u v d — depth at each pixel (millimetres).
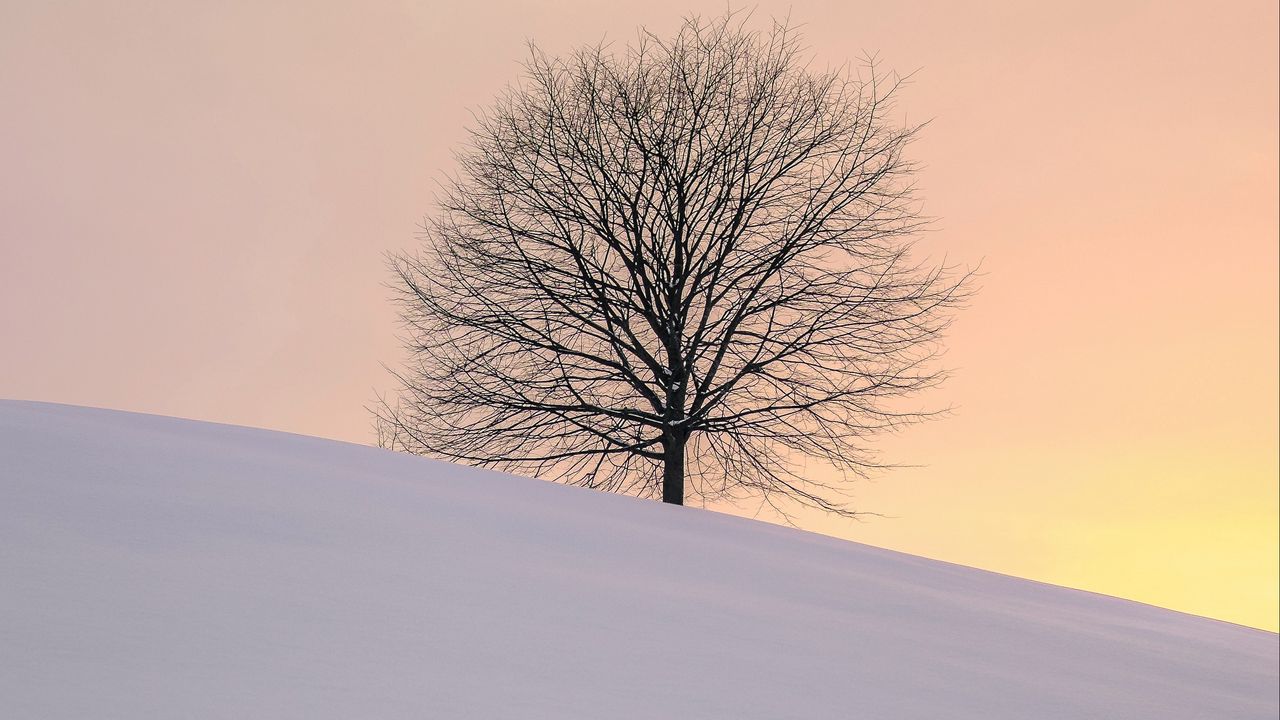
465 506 9531
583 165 22578
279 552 6539
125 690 4008
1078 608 11820
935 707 5852
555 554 8195
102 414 11398
